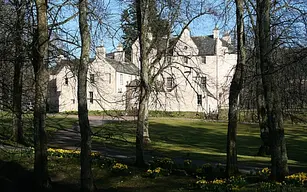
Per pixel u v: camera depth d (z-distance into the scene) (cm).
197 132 3856
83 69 1149
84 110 1151
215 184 1119
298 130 3956
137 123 1542
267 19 1145
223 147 2816
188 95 5200
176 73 4238
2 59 1152
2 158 1587
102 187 1270
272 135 1152
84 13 1152
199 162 1816
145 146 2502
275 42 1078
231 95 1243
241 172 1391
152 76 2497
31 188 1283
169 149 2455
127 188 1229
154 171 1341
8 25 1187
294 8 1159
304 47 938
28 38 1248
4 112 1449
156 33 2380
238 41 1240
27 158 1634
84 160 1148
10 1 1359
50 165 1529
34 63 1221
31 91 1340
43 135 1208
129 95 2745
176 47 2678
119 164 1446
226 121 4856
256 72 1302
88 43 1158
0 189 1277
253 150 2680
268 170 1266
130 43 1881
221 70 5234
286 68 1080
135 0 1652
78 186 1309
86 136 1151
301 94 1304
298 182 1089
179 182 1252
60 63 1388
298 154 2455
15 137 1923
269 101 1148
